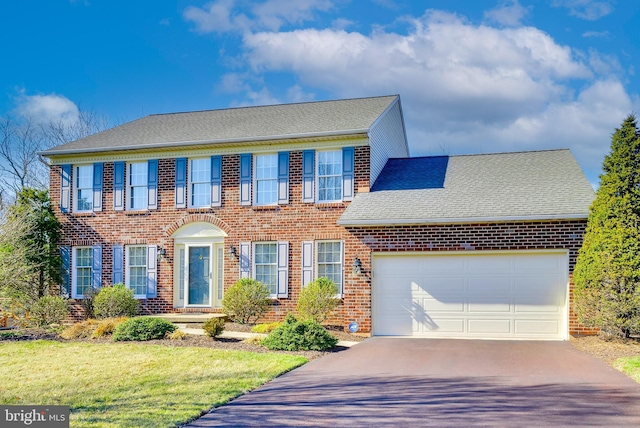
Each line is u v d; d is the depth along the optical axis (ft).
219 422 25.50
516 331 52.03
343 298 59.67
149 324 50.60
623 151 45.52
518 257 52.39
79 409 27.76
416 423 25.13
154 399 29.53
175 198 67.10
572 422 24.98
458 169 65.67
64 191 70.95
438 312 53.98
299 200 62.95
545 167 62.85
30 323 63.26
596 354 41.57
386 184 63.26
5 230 63.72
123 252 68.49
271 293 63.00
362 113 67.67
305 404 28.50
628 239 43.98
